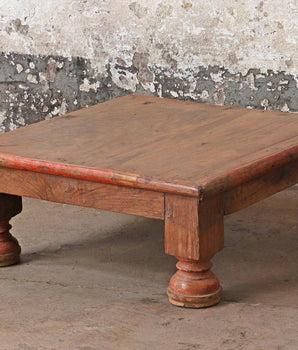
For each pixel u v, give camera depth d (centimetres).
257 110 423
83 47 520
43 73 537
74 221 440
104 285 346
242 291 334
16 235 419
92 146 355
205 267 312
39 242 409
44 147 354
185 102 443
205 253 306
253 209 452
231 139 363
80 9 513
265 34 467
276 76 471
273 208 452
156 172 312
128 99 452
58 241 410
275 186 339
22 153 344
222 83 486
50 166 327
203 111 421
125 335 284
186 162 326
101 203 321
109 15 506
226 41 477
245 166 315
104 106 438
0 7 535
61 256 388
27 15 529
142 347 274
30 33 532
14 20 533
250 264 370
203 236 304
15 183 344
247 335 281
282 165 339
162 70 502
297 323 290
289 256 379
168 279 354
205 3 477
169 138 367
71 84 531
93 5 509
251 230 418
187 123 396
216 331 286
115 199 317
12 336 285
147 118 407
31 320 300
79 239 412
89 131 383
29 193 341
